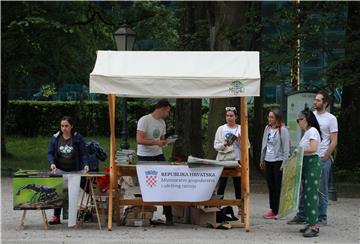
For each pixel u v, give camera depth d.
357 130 22.53
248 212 11.48
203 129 33.47
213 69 11.27
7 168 25.42
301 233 11.30
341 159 22.64
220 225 11.73
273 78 19.44
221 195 12.57
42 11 23.28
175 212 12.62
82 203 12.42
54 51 24.67
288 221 12.32
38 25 23.23
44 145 37.47
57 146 11.90
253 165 25.25
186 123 25.14
